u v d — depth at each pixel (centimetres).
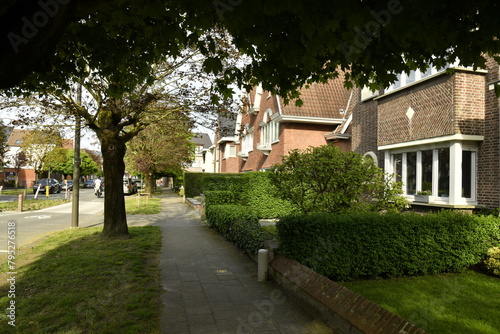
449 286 573
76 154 1168
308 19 259
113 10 385
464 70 821
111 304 468
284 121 1717
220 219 991
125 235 936
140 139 2583
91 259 684
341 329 391
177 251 809
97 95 866
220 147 3556
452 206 819
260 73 474
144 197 2770
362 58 433
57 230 1122
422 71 455
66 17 250
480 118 832
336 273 582
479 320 446
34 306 450
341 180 697
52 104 809
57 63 460
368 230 597
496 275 633
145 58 477
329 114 1758
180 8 348
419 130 933
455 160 827
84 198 2831
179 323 416
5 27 229
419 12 288
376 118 1210
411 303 498
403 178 1023
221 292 532
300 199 750
